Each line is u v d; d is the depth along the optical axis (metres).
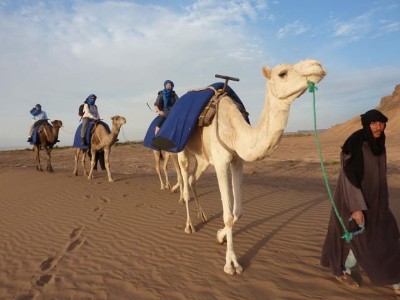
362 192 4.16
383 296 4.32
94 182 13.45
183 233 7.02
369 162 4.13
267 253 5.75
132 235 7.24
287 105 4.43
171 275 5.28
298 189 12.43
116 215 8.83
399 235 4.29
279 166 20.70
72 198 11.04
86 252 6.53
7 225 8.85
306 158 24.72
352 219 4.23
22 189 13.47
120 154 34.69
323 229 6.79
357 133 4.26
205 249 6.12
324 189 12.55
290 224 7.21
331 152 28.39
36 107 18.41
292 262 5.36
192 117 5.82
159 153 11.70
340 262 4.44
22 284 5.45
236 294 4.60
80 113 14.57
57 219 8.92
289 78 4.23
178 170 9.55
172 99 9.66
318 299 4.34
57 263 6.12
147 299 4.68
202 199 9.89
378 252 4.13
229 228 5.32
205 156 6.17
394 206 8.74
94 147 13.99
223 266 5.39
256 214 8.06
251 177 16.61
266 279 4.90
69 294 5.00
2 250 7.09
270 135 4.61
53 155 37.12
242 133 5.09
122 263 5.89
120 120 13.08
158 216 8.43
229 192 5.41
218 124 5.46
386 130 51.53
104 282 5.27
